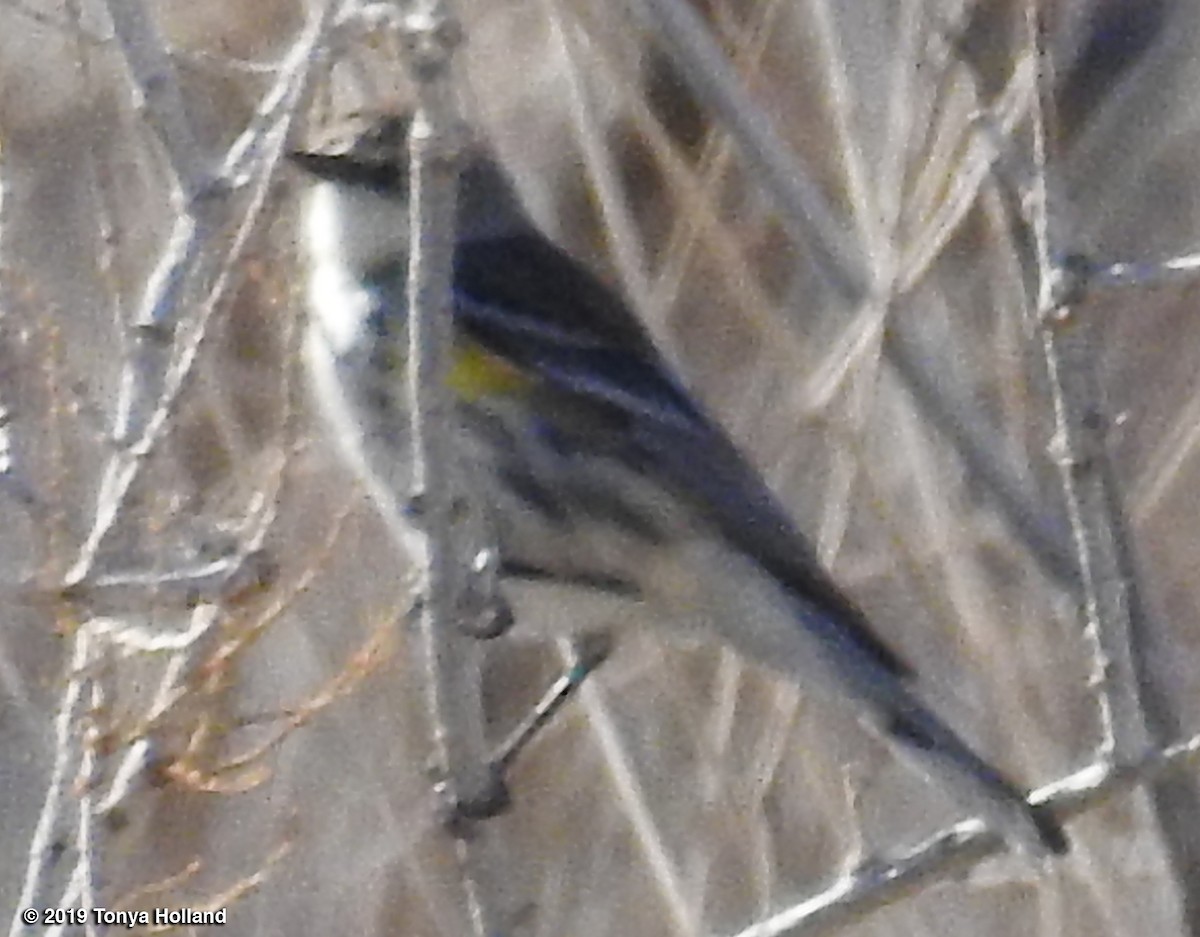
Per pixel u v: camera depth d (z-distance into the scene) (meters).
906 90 8.11
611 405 6.82
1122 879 8.61
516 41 9.15
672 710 9.38
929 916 9.48
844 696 6.05
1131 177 9.59
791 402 8.61
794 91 8.85
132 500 6.01
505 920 8.12
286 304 6.97
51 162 7.96
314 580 7.20
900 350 8.55
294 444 6.84
